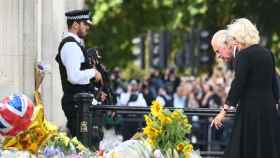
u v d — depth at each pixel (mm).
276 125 23156
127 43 61781
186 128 22062
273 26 55156
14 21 26422
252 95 23031
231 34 23219
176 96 44344
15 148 21250
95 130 25625
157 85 49938
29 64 26688
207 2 56062
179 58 60344
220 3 55781
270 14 54906
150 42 61406
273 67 23234
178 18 57438
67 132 25953
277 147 23156
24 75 26641
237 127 23125
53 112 28109
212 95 44531
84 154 22359
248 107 23031
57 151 21688
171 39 60625
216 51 23703
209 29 56719
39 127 21406
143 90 46344
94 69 26031
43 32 27891
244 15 55312
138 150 21406
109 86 27047
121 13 60250
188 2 57250
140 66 63594
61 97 28328
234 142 23109
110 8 59031
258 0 55000
